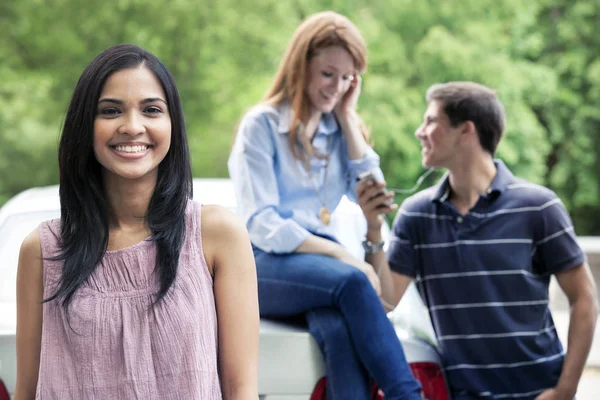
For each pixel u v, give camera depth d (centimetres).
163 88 318
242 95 1833
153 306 305
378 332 447
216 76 1845
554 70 1938
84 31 1877
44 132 1836
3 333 417
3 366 414
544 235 490
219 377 320
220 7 1845
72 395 303
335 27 507
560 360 493
